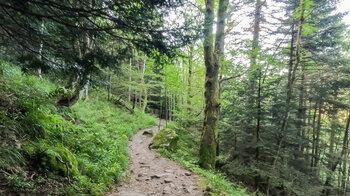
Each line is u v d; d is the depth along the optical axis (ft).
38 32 8.56
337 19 30.58
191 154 32.63
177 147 31.89
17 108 13.74
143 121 57.47
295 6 30.01
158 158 24.99
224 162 30.07
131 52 11.02
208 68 25.07
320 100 35.24
